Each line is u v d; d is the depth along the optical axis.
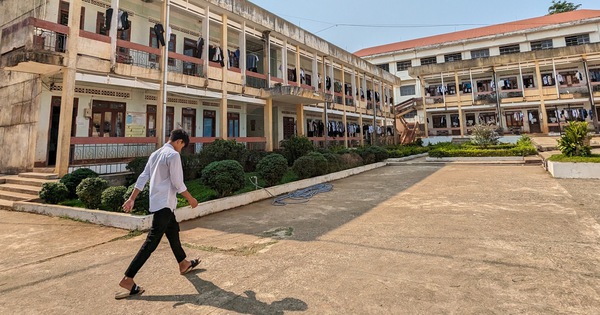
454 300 2.45
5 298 2.89
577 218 4.59
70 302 2.78
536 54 21.84
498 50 29.44
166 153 3.14
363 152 14.52
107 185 6.77
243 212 6.50
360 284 2.82
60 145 8.12
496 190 7.24
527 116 24.16
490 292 2.55
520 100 22.88
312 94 14.40
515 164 12.81
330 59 18.59
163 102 9.98
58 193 7.08
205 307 2.56
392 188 8.46
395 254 3.54
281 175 8.68
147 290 2.94
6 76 10.98
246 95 13.07
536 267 2.98
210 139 11.21
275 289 2.82
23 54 7.52
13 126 10.27
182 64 12.25
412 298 2.51
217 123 14.38
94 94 10.32
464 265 3.12
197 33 13.31
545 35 27.27
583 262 3.05
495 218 4.86
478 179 9.15
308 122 19.55
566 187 7.07
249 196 7.48
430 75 26.70
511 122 25.00
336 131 19.59
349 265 3.29
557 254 3.29
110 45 8.96
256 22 13.21
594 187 6.85
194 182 9.24
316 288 2.79
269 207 6.88
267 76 14.02
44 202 7.28
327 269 3.21
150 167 3.19
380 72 24.20
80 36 8.39
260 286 2.90
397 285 2.76
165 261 3.74
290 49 15.77
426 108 26.42
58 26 8.05
